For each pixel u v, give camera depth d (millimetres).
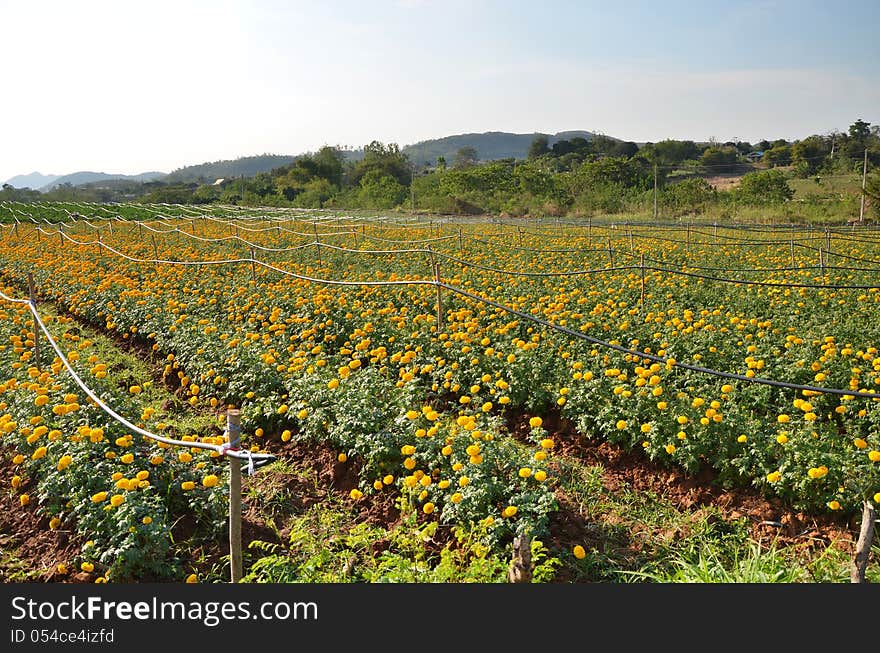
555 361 7820
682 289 12492
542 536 5172
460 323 9328
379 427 6223
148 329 10656
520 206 60062
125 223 36594
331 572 4883
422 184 75312
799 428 5914
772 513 5562
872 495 5148
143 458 5812
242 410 7668
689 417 6102
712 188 54594
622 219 49750
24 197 88312
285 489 6207
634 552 5281
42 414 6340
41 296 15672
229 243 23719
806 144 75000
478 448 5328
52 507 5301
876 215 41531
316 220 37438
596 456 6734
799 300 11211
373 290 11953
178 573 4848
